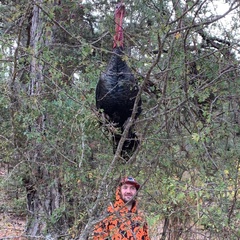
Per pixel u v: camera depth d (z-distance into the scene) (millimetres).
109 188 3066
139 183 3457
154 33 2861
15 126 4051
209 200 3072
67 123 3680
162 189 3199
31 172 4223
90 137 3910
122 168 3137
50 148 3830
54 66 3578
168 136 3465
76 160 3770
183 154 3670
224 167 3537
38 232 4383
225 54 3543
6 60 3471
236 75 3580
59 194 4676
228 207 3105
